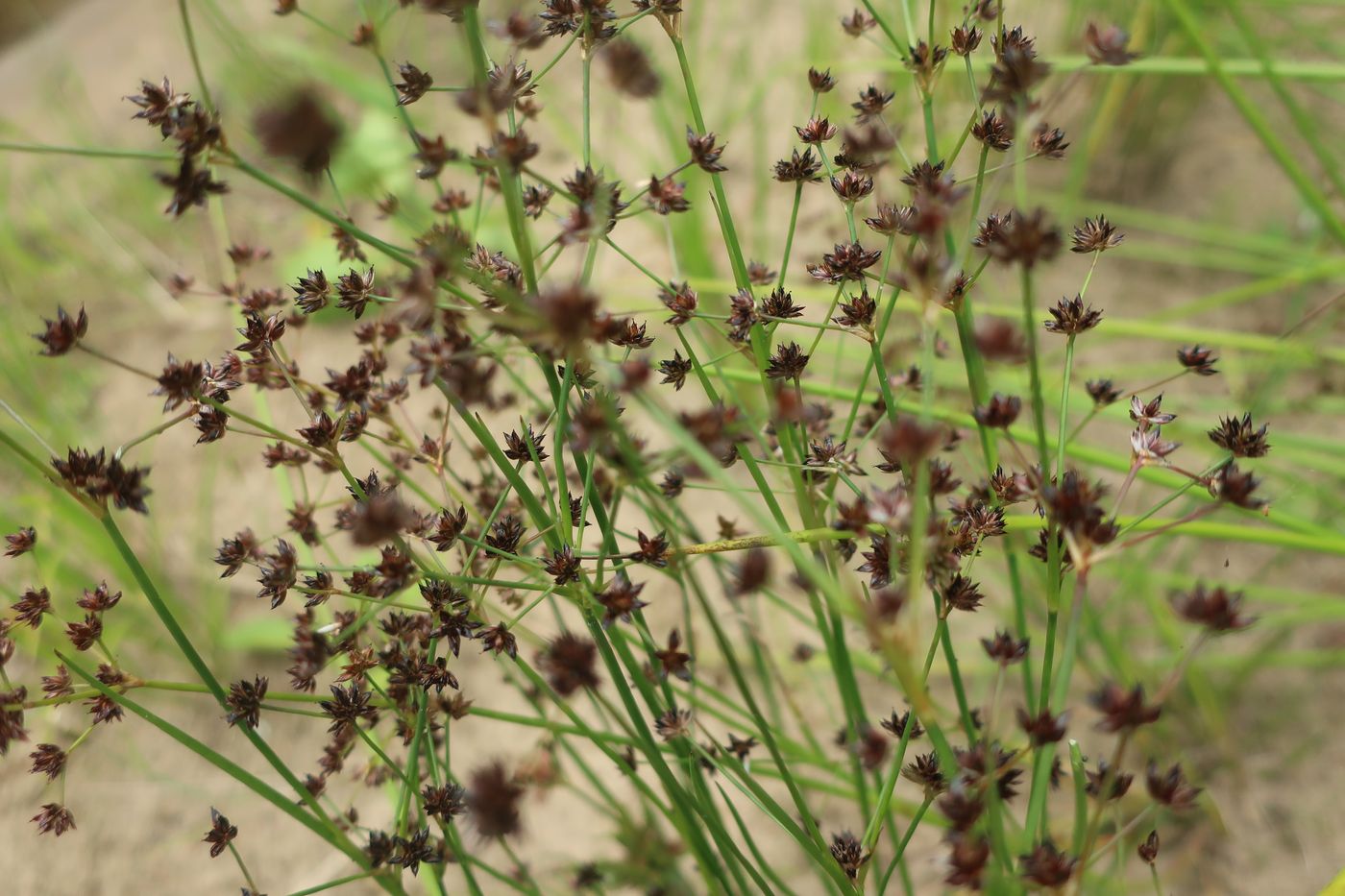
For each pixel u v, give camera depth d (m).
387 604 0.37
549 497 0.40
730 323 0.40
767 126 0.82
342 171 0.73
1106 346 0.64
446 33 0.90
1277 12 0.69
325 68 0.82
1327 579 0.53
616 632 0.40
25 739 0.37
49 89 1.02
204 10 0.89
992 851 0.37
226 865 0.51
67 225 0.83
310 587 0.39
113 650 0.54
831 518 0.41
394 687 0.40
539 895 0.43
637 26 0.87
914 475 0.38
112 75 1.04
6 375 0.67
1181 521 0.36
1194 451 0.57
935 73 0.41
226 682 0.55
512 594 0.44
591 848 0.50
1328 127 0.74
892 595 0.34
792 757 0.46
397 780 0.45
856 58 0.84
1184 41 0.66
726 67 0.87
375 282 0.38
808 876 0.49
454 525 0.39
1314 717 0.50
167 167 0.83
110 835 0.52
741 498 0.34
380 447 0.63
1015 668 0.52
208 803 0.52
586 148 0.38
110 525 0.37
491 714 0.41
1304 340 0.60
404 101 0.38
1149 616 0.53
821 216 0.74
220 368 0.39
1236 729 0.50
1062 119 0.75
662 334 0.67
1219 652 0.52
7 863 0.51
